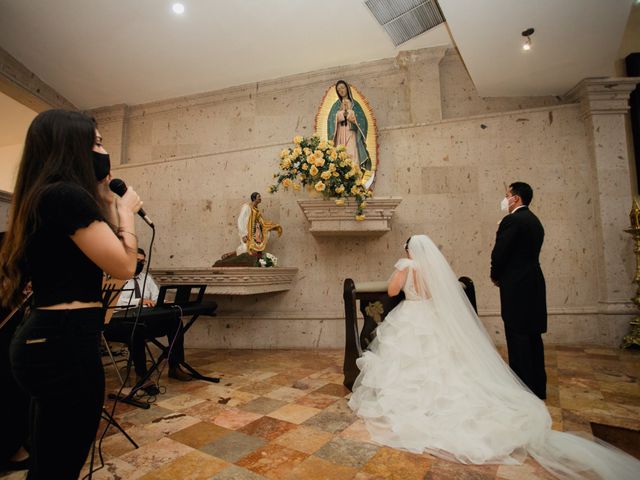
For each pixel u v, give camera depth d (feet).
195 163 17.93
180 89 19.10
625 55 16.56
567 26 12.89
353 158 16.02
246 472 5.81
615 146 15.15
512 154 15.93
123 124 20.12
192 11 14.16
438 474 5.67
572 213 15.43
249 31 15.43
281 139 18.61
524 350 8.71
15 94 17.38
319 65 18.04
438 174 16.30
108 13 14.01
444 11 12.45
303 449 6.56
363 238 16.40
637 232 14.02
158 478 5.66
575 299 15.08
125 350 14.84
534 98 17.19
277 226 15.99
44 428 3.06
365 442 6.81
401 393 7.48
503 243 9.02
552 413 8.02
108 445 6.78
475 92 17.67
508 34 13.32
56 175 3.26
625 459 5.90
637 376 10.61
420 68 17.43
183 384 10.61
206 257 17.34
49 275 3.17
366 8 14.66
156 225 17.92
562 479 5.48
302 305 16.37
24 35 14.97
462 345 7.88
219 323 16.46
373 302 10.58
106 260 3.17
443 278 8.60
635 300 13.97
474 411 6.79
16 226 3.20
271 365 12.87
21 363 3.04
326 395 9.57
